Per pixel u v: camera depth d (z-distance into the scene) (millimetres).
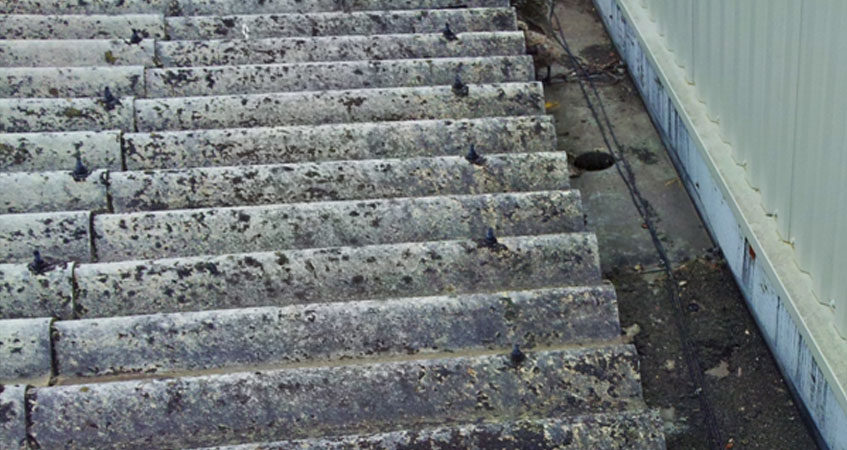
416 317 2660
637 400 2508
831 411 2605
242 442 2406
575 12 4773
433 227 3025
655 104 3924
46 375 2564
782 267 2766
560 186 3234
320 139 3383
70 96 3695
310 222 3012
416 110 3582
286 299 2811
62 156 3320
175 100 3555
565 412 2480
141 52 3895
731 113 3090
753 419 2865
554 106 4180
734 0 2934
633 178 3764
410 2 4340
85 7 4305
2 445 2385
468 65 3789
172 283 2795
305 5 4332
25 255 2938
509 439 2336
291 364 2617
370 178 3205
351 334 2645
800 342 2740
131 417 2428
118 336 2609
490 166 3230
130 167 3340
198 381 2465
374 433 2404
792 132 2637
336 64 3766
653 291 3297
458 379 2498
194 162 3354
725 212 3223
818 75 2432
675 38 3605
